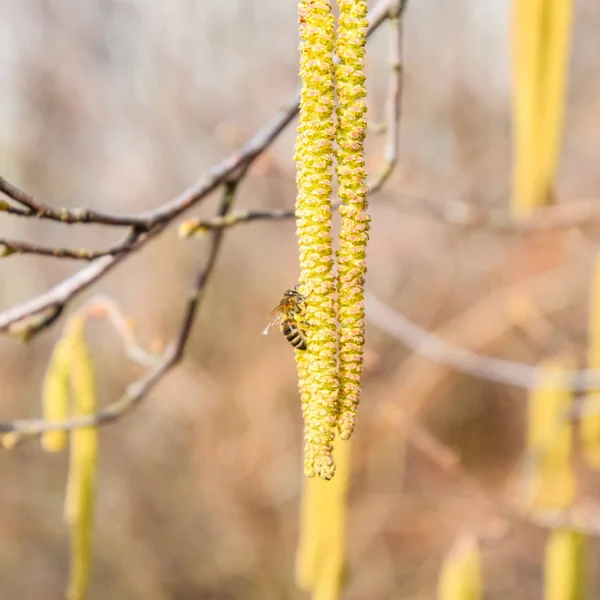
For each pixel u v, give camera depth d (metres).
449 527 6.98
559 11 2.20
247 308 8.53
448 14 9.18
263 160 3.40
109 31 9.74
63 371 2.43
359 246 1.11
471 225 3.48
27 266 9.65
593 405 3.10
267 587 7.39
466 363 3.57
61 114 10.11
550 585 3.19
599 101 9.26
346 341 1.10
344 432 1.09
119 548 7.39
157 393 8.02
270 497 7.66
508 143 8.34
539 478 3.31
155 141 8.90
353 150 1.11
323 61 1.09
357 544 7.37
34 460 7.86
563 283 6.59
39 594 7.38
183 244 8.50
